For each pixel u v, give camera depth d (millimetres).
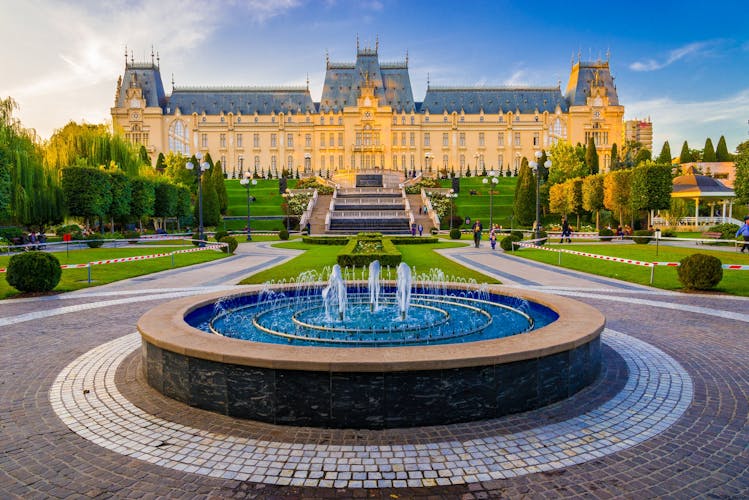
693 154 105938
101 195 36875
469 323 9352
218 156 118875
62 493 4332
